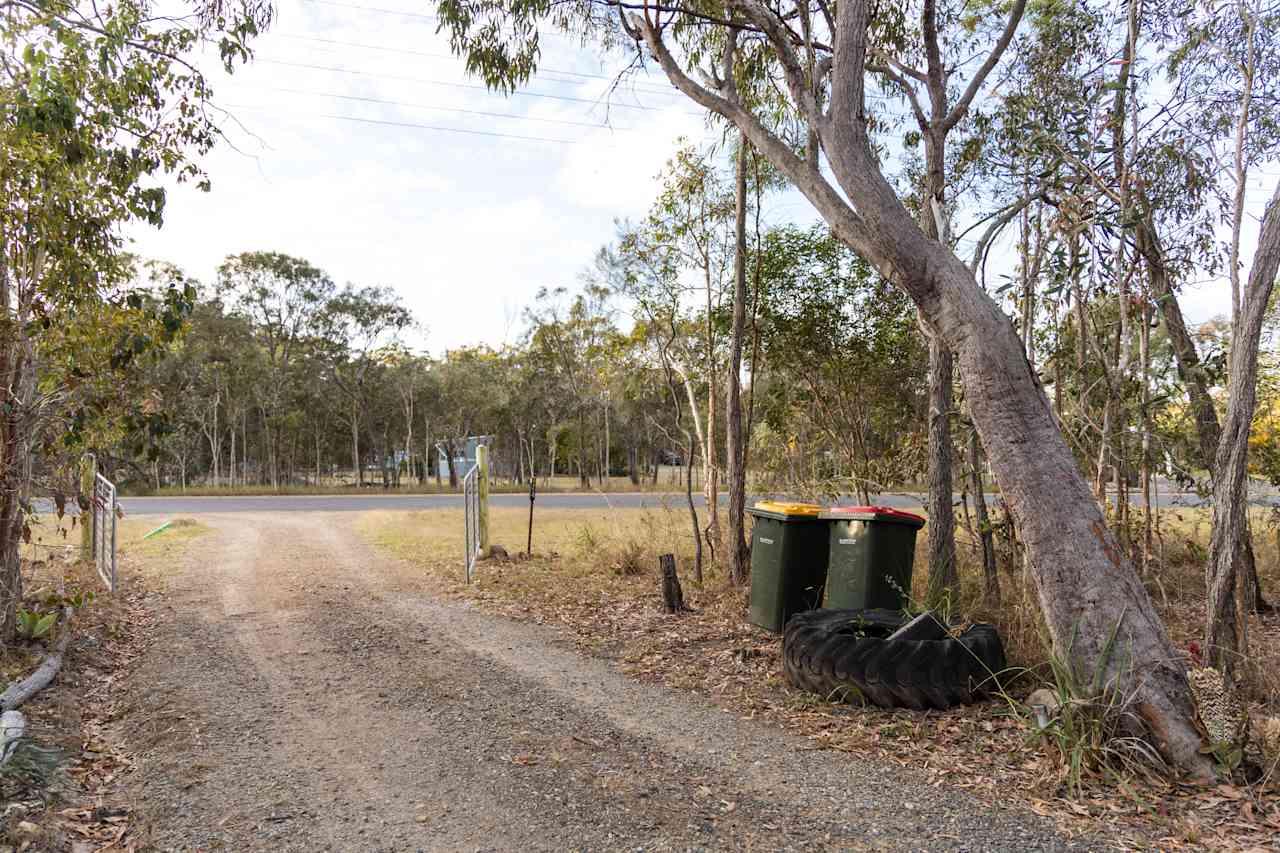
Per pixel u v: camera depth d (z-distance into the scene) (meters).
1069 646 5.04
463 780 4.66
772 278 11.35
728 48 8.01
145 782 4.57
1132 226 7.53
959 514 9.90
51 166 6.89
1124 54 8.29
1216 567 5.96
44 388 7.55
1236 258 6.70
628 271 12.45
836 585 7.93
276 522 20.42
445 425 51.06
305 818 4.16
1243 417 5.82
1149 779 4.57
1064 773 4.65
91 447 8.95
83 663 6.97
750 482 14.34
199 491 40.97
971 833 4.01
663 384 14.52
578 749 5.17
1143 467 9.20
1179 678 4.87
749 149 10.98
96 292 7.60
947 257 5.58
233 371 44.22
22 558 11.00
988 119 9.41
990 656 6.06
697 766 4.89
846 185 5.87
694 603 9.95
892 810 4.28
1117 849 3.84
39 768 4.43
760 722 5.73
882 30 9.70
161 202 7.84
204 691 6.29
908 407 12.16
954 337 5.48
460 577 11.82
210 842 3.88
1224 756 4.61
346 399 52.03
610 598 10.26
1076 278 7.53
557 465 69.12
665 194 11.80
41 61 6.66
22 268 7.11
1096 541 5.10
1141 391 8.66
